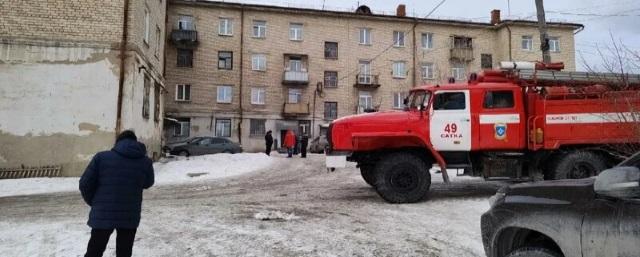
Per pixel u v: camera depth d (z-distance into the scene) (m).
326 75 39.06
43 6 14.40
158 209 7.97
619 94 7.94
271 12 38.19
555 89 8.75
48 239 5.59
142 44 16.52
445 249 5.21
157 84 20.58
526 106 8.80
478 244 5.40
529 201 3.11
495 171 8.76
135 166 4.05
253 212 7.59
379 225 6.47
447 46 41.19
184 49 36.31
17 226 6.42
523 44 40.97
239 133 36.94
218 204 8.58
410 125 8.68
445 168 8.49
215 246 5.33
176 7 36.19
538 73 8.66
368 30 40.03
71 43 14.42
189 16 36.53
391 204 8.35
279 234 5.90
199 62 36.47
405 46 40.44
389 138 8.58
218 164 18.20
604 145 8.58
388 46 40.16
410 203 8.41
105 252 4.95
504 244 3.35
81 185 3.89
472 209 7.66
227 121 37.00
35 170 13.80
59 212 7.77
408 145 8.69
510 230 3.26
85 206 8.53
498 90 8.79
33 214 7.55
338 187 11.17
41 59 14.23
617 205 2.51
